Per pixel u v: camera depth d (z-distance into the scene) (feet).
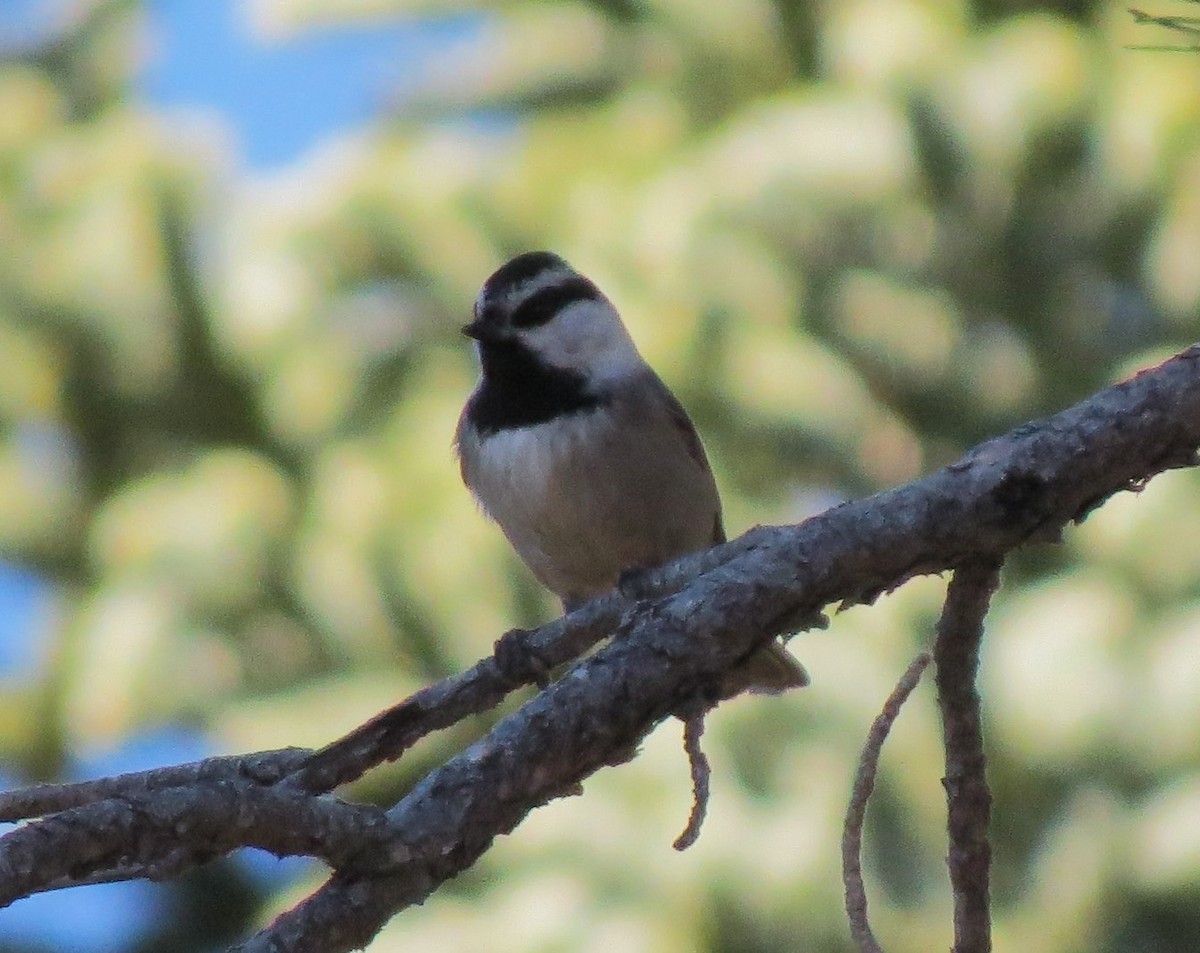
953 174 39.11
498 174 39.81
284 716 34.86
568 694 14.40
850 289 39.88
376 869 13.43
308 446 38.22
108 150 38.58
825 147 39.52
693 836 14.70
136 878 13.08
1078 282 41.37
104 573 37.19
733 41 44.83
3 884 12.32
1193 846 33.19
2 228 38.06
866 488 38.47
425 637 35.45
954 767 15.12
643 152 41.81
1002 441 15.15
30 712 38.60
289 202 38.91
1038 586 36.68
